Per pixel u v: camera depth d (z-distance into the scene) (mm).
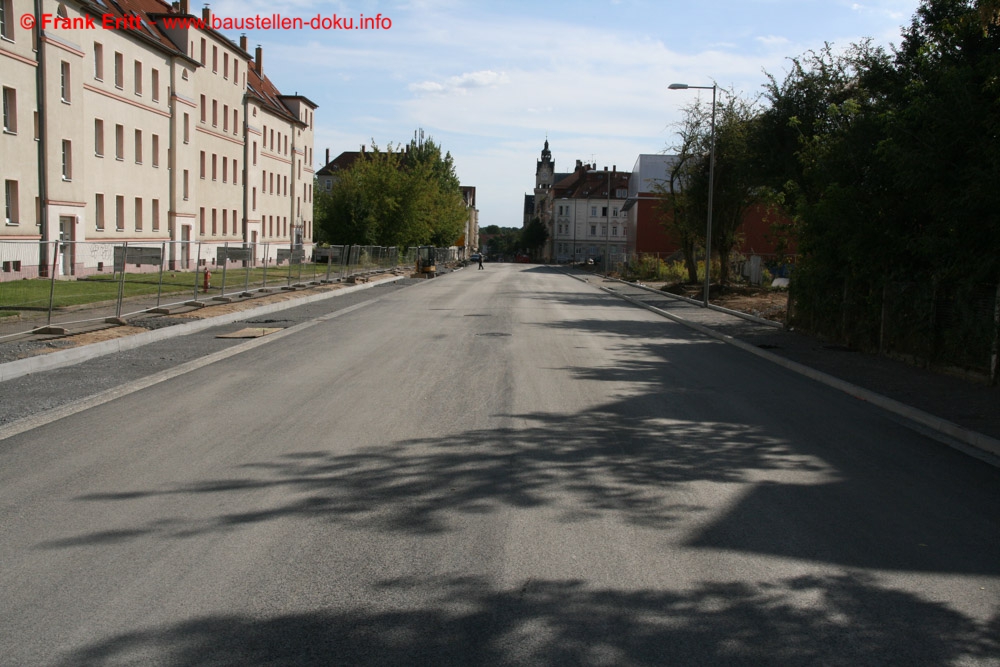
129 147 41812
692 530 5484
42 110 33062
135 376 11625
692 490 6445
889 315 15211
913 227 15000
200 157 52156
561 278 59062
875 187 15453
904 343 14664
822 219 16562
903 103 15820
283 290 30719
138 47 42562
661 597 4379
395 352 14898
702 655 3752
